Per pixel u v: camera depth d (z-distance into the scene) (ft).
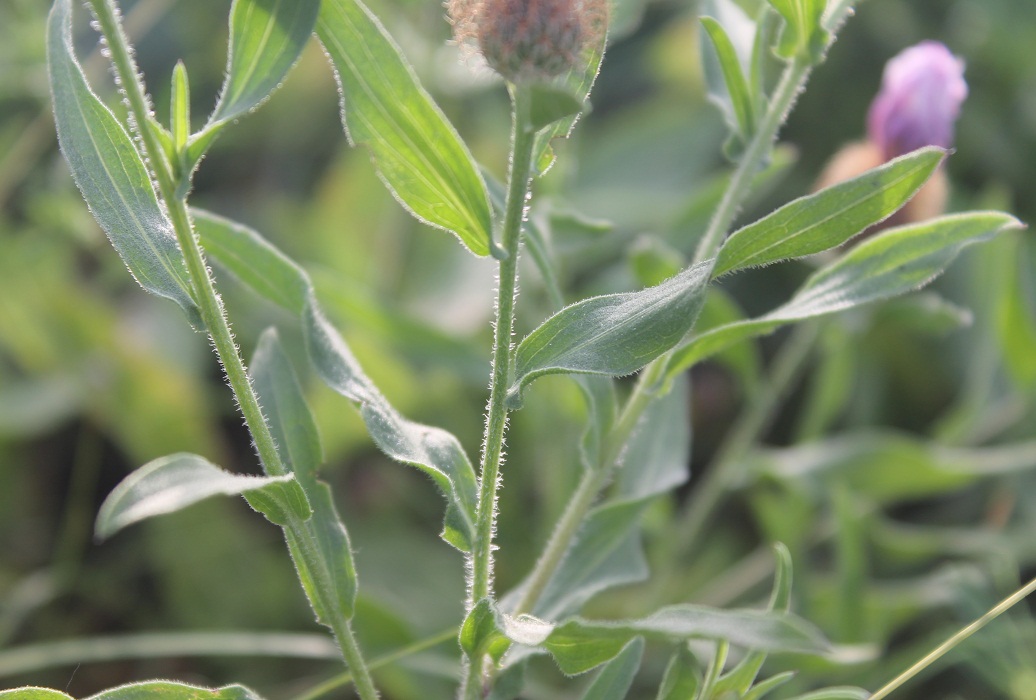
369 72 2.03
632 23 2.86
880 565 3.40
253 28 2.02
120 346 3.66
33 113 4.07
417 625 3.21
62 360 3.70
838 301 2.19
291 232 3.99
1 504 3.65
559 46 1.96
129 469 3.80
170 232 2.09
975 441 3.63
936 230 2.18
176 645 3.31
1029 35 4.23
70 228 3.53
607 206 3.97
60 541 3.64
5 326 3.70
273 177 4.30
